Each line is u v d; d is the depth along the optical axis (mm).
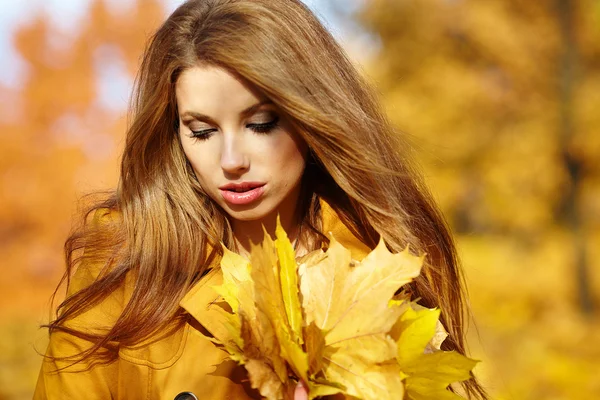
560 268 12711
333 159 2279
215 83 2074
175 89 2162
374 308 1913
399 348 1922
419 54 13336
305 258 2148
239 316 1889
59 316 2291
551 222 13805
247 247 2426
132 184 2311
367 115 2436
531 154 12805
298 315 1943
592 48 12523
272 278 1920
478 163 13125
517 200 13508
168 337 2250
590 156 12359
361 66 3023
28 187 10797
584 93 12266
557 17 12117
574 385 7109
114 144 10938
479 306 12320
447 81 12961
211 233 2318
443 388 1953
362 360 1884
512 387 7098
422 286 2477
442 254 2578
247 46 2076
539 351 8344
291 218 2479
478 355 7547
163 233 2264
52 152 10781
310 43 2221
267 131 2146
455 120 13016
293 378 1961
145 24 10953
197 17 2152
